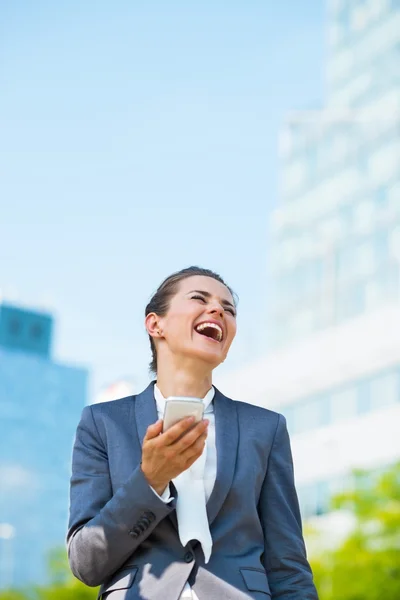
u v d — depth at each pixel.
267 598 3.12
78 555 3.06
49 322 77.50
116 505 3.00
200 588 3.06
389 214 49.50
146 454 2.94
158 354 3.47
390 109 51.78
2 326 76.00
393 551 21.94
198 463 3.22
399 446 35.19
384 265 48.72
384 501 23.02
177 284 3.49
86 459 3.31
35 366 75.31
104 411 3.39
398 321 36.91
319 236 52.84
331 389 38.72
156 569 3.07
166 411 2.89
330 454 37.50
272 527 3.34
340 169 53.44
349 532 23.42
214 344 3.38
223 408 3.42
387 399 36.44
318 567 23.03
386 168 50.53
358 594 21.80
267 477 3.38
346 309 49.91
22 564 69.94
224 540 3.16
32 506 72.06
